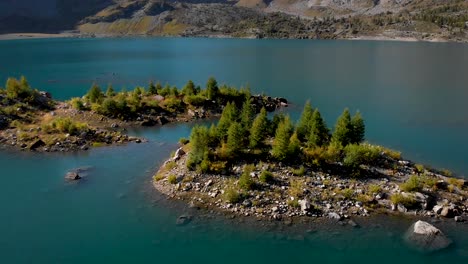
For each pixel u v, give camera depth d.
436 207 35.44
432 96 98.50
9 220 34.75
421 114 79.94
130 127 67.25
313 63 176.62
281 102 89.62
